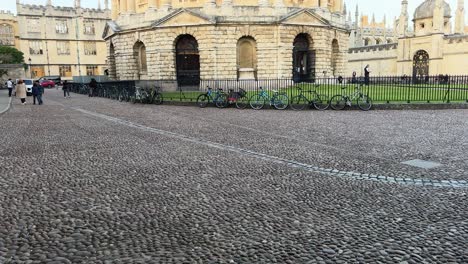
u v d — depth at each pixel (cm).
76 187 773
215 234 550
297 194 723
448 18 6372
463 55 5419
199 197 709
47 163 978
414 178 821
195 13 3975
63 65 8212
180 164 959
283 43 4059
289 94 2558
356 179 818
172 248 508
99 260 476
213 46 4003
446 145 1168
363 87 2831
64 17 8106
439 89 2577
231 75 4062
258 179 822
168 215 623
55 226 582
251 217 612
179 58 4234
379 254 488
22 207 662
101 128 1603
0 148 1180
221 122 1777
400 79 3070
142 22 4288
